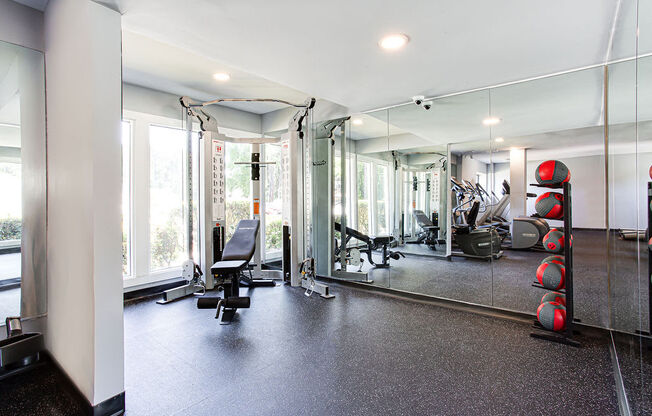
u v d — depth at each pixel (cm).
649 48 174
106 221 165
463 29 203
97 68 163
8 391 189
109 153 166
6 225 220
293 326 287
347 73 281
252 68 271
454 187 361
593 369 210
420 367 213
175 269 412
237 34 212
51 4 207
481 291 338
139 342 255
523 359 224
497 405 172
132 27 202
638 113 177
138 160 374
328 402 176
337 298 372
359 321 298
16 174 220
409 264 394
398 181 406
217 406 174
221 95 411
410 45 227
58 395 185
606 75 248
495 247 331
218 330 279
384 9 182
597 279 272
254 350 240
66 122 186
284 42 223
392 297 377
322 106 446
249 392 187
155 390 190
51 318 212
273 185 529
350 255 445
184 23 197
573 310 277
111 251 166
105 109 165
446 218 369
